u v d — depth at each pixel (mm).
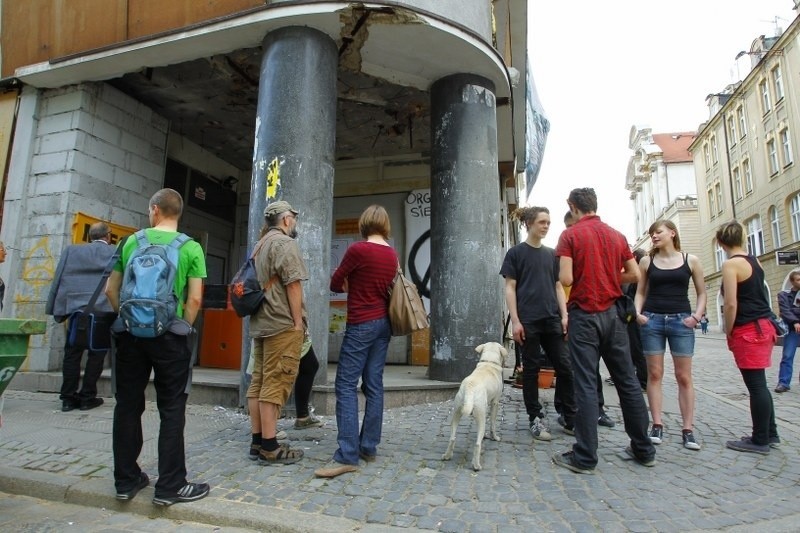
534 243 4605
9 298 6762
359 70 6605
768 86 28984
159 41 6062
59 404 5781
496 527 2736
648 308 4375
